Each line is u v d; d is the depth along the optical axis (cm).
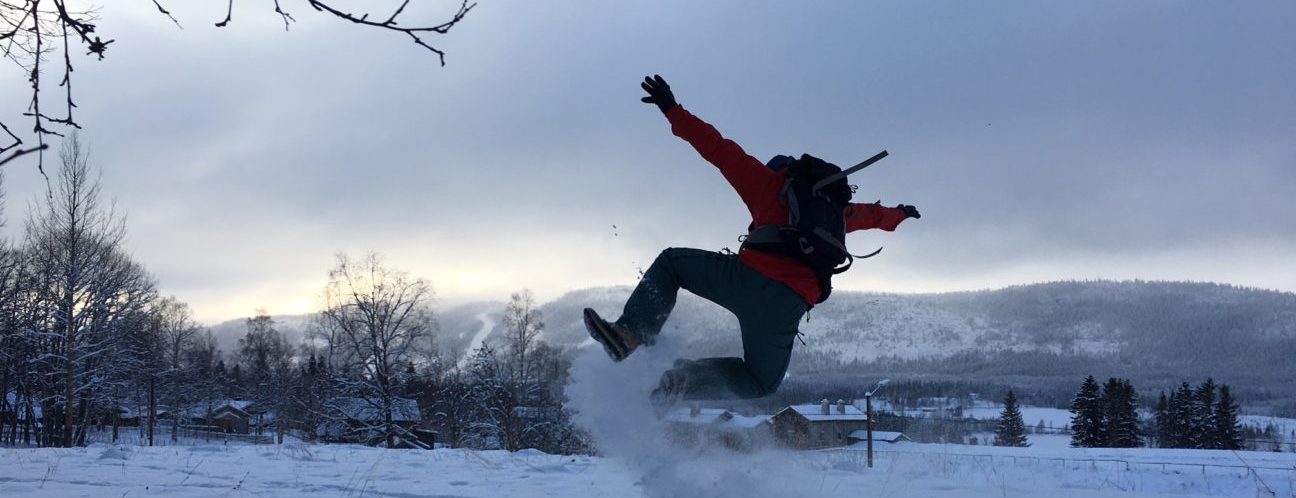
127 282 3631
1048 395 15150
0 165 230
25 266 3466
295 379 6197
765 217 426
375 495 711
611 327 423
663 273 437
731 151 427
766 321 418
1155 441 7119
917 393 13988
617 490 743
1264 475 1700
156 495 689
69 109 382
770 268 414
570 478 833
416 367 4216
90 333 3491
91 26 382
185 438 6419
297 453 1116
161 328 5644
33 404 4141
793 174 429
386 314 3734
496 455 1080
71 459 1004
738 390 434
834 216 429
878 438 4238
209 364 8975
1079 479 1553
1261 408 14938
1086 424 6850
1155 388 18912
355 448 1243
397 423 4009
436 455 1125
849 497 650
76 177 3394
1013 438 6738
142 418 7119
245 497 681
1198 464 2239
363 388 3725
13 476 820
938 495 706
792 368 12938
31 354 3575
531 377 3941
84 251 3419
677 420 532
